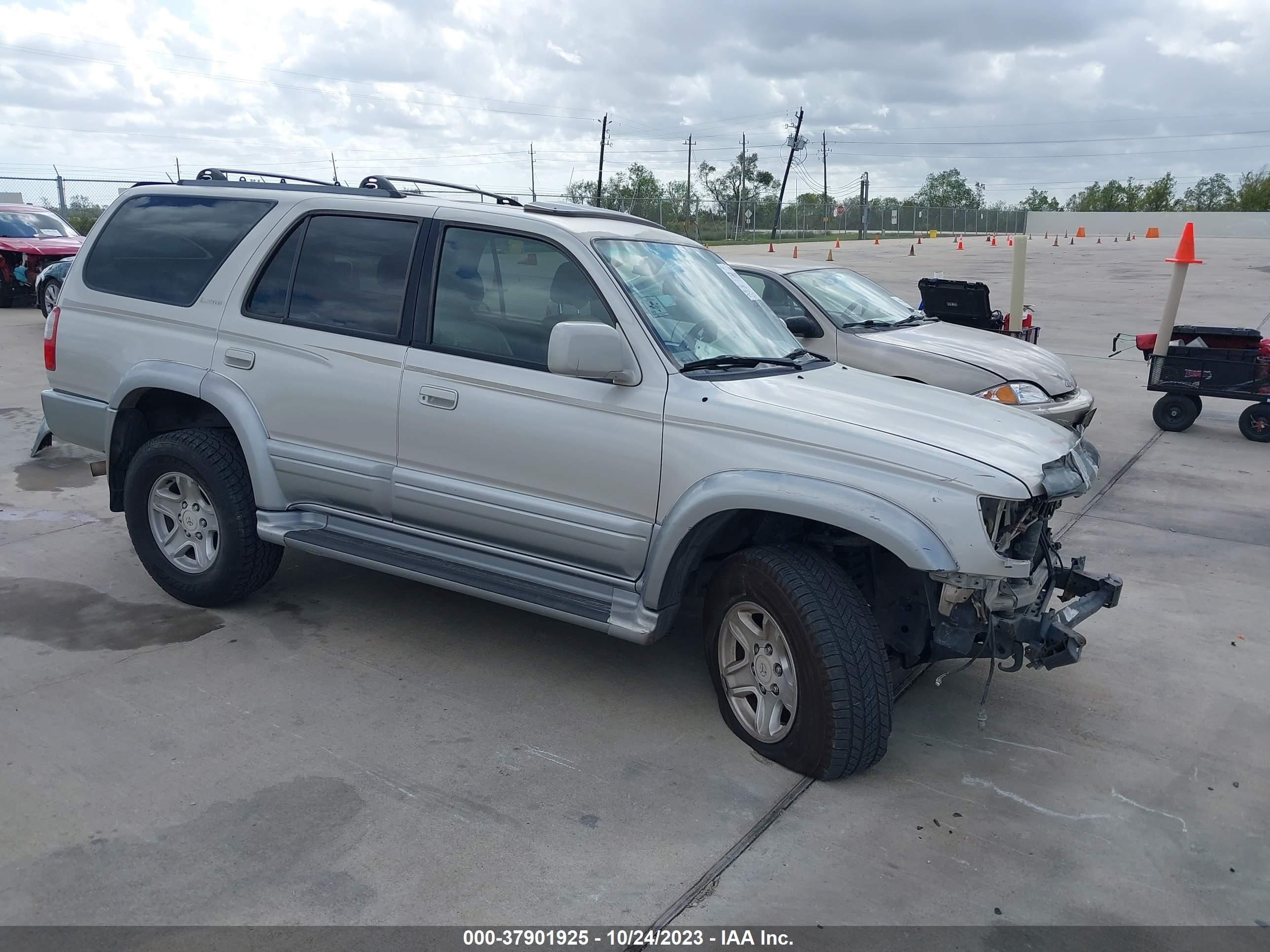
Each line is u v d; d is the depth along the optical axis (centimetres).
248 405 455
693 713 405
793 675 356
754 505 347
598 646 468
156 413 507
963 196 11100
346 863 301
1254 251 4056
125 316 491
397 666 437
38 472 723
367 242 439
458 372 407
